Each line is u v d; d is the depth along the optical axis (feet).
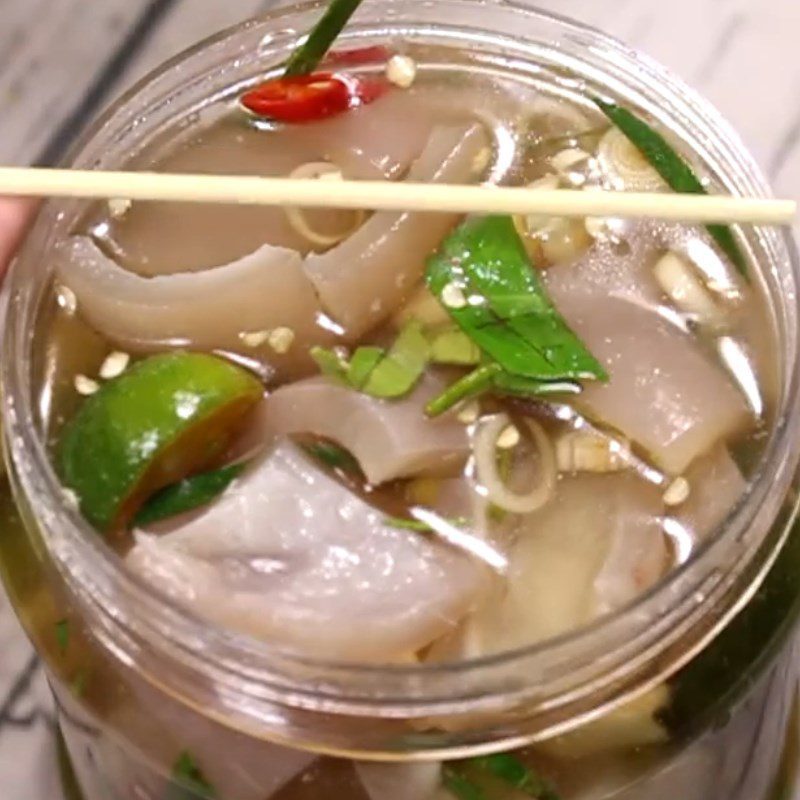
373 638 1.00
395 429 1.04
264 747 1.04
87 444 1.05
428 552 1.02
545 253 1.10
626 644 1.01
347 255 1.08
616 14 1.50
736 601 1.06
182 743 1.06
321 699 1.00
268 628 1.01
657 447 1.04
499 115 1.16
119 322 1.08
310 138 1.15
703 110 1.15
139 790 1.13
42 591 1.10
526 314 1.07
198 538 1.03
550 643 0.99
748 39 1.49
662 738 1.06
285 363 1.07
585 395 1.05
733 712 1.09
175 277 1.08
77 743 1.19
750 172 1.13
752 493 1.02
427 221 1.08
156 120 1.17
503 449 1.05
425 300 1.08
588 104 1.17
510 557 1.02
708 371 1.06
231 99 1.18
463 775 1.04
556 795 1.05
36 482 1.05
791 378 1.04
